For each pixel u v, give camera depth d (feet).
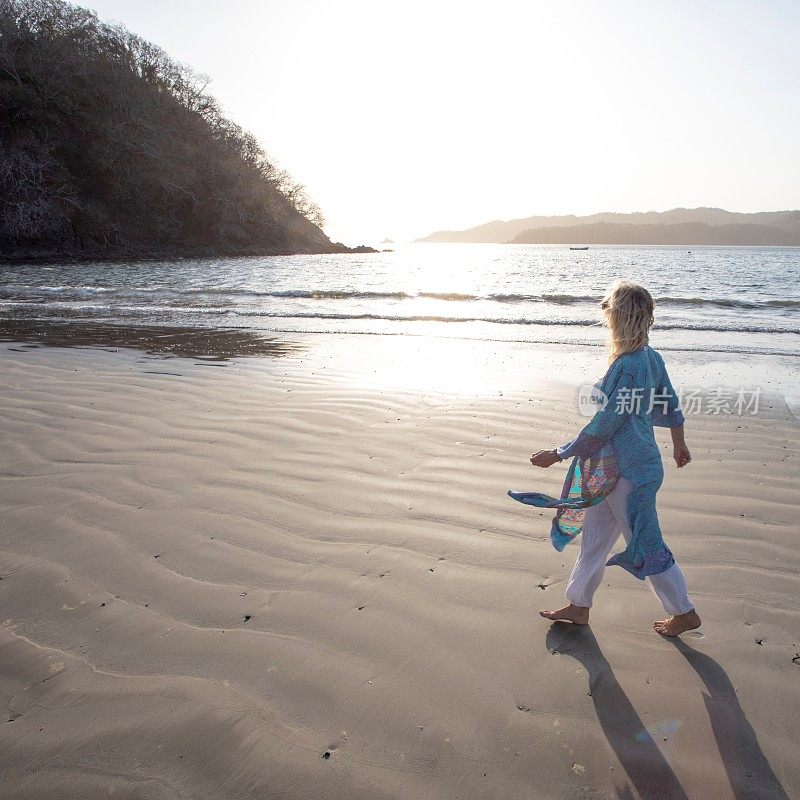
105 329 35.94
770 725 7.18
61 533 11.47
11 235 150.61
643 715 7.33
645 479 8.20
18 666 8.00
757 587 9.87
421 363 26.94
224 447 15.94
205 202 213.87
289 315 43.93
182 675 7.82
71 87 170.91
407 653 8.29
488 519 12.04
